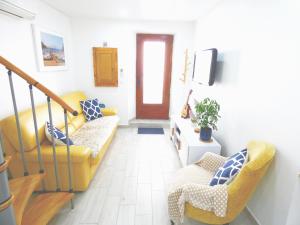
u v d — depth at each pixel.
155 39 4.46
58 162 2.07
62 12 3.54
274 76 1.58
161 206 2.07
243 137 2.07
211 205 1.49
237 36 2.21
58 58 3.39
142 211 1.99
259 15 1.79
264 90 1.71
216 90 2.81
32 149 2.07
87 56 4.14
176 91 4.62
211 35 3.09
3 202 1.03
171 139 3.86
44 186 2.12
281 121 1.50
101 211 1.98
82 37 4.04
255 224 1.81
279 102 1.52
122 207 2.04
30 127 2.08
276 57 1.56
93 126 3.20
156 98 4.88
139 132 4.28
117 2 2.92
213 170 1.99
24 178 1.78
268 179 1.64
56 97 1.71
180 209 1.56
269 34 1.65
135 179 2.54
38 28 2.72
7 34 2.20
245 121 2.02
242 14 2.10
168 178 2.57
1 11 2.05
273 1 1.59
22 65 2.46
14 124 1.99
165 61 4.61
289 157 1.42
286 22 1.45
